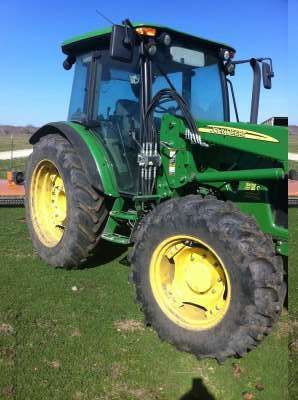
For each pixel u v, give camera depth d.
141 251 3.91
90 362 3.23
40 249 5.39
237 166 4.23
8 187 8.53
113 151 4.71
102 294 4.46
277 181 3.82
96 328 3.75
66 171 4.95
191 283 3.73
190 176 4.09
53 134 5.46
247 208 4.06
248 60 4.98
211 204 3.60
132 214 4.55
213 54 5.00
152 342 3.61
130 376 3.10
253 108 4.95
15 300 4.23
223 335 3.33
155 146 4.31
